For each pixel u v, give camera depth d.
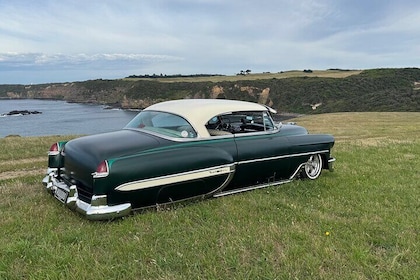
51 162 4.92
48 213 4.34
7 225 3.94
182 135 4.66
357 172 6.82
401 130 22.20
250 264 3.15
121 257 3.27
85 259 3.20
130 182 4.03
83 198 4.24
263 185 5.54
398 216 4.37
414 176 6.55
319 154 6.17
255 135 5.38
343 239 3.69
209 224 4.04
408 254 3.36
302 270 3.06
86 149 4.29
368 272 3.04
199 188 4.67
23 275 2.96
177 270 3.06
